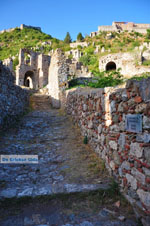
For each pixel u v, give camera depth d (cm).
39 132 735
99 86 791
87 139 585
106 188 318
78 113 743
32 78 2488
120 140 330
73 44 6725
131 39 6500
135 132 277
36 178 369
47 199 292
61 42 7712
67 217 255
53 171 405
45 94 1600
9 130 726
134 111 284
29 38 7838
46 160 470
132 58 2197
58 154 511
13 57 5281
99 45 5803
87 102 595
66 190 313
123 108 321
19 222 244
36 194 300
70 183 341
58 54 1215
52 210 271
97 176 371
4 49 6825
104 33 7362
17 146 566
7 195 295
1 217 254
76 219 251
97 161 438
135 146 276
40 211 269
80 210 271
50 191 310
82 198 298
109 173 376
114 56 2344
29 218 253
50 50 6069
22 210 270
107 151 396
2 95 696
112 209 271
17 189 316
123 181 313
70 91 960
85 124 620
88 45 6438
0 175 374
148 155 243
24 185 335
